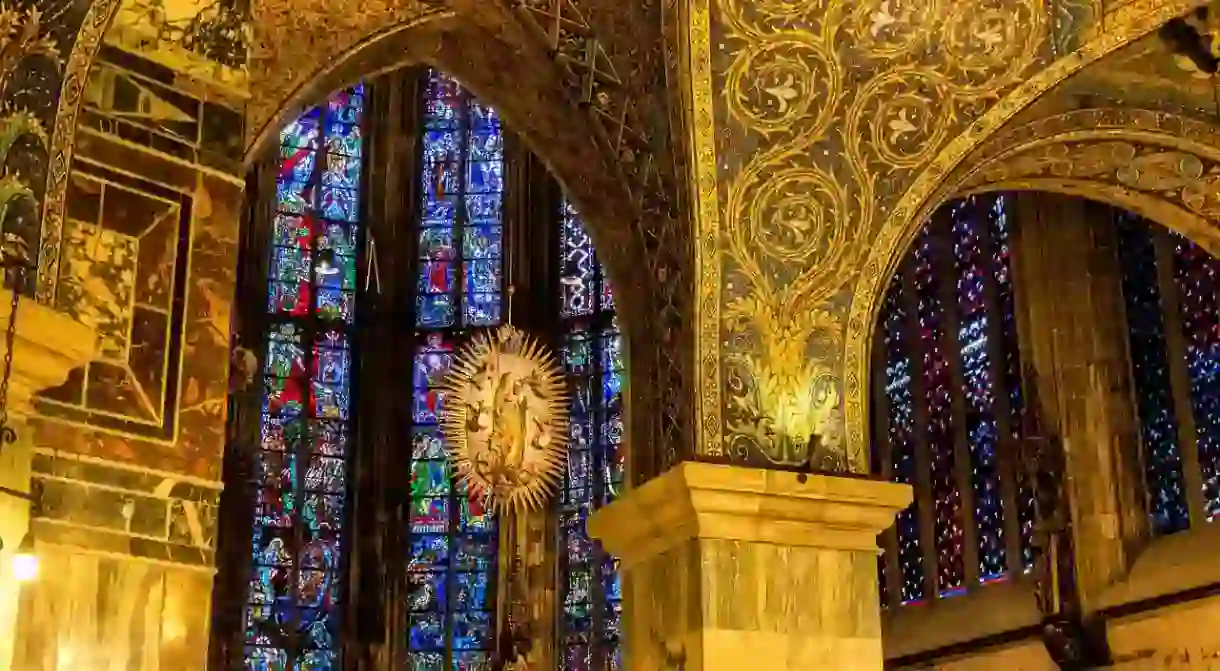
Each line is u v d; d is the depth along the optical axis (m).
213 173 7.81
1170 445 13.27
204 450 7.46
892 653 15.81
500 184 21.22
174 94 7.72
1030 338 14.43
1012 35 9.49
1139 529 13.40
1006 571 14.73
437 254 20.98
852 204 9.48
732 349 9.12
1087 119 10.20
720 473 8.64
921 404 16.33
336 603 19.19
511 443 10.55
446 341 20.55
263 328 19.66
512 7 9.55
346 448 19.86
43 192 6.83
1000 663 14.40
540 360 10.88
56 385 6.82
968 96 9.61
